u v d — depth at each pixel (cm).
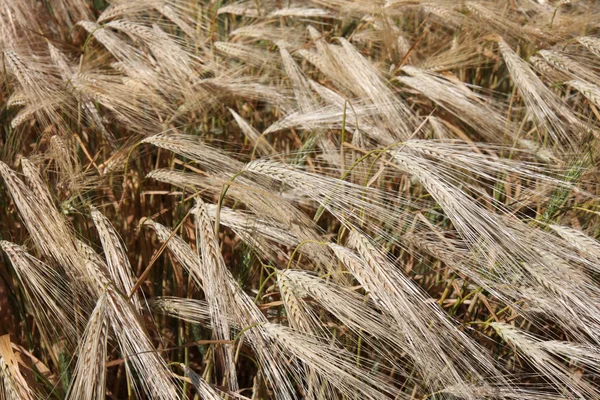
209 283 95
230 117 134
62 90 118
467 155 99
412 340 92
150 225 110
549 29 132
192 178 106
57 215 100
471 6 133
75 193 108
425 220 103
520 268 99
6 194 114
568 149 117
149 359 92
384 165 110
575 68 122
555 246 100
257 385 100
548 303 100
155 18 155
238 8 145
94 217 100
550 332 113
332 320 107
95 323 89
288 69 128
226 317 96
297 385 104
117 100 118
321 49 132
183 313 102
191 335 113
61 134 114
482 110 122
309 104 124
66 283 100
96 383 88
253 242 103
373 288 92
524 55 137
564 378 98
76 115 120
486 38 131
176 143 105
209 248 94
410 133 121
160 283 117
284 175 96
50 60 130
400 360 107
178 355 109
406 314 91
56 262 102
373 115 121
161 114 125
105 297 91
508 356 112
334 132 123
